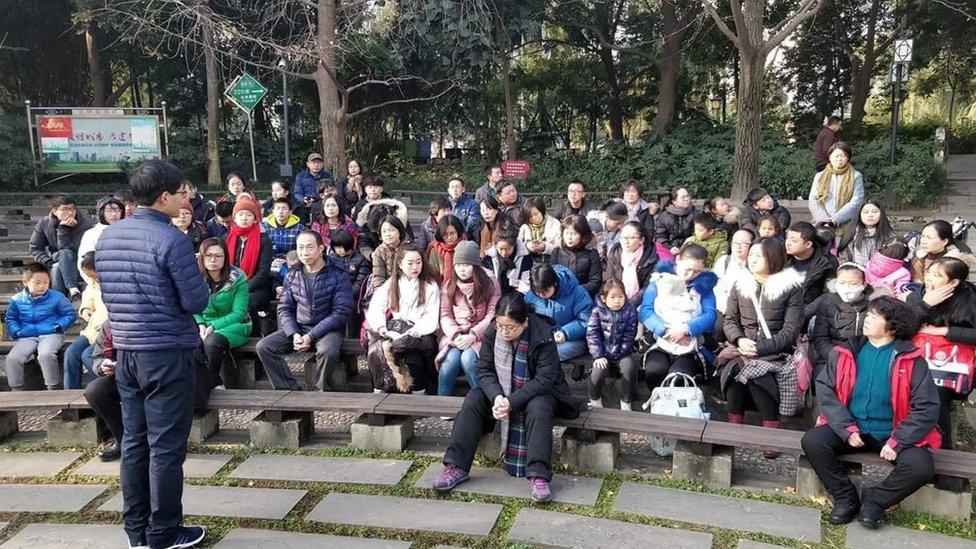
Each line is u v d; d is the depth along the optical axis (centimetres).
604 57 2053
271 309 621
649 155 1648
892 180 1409
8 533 342
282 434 437
